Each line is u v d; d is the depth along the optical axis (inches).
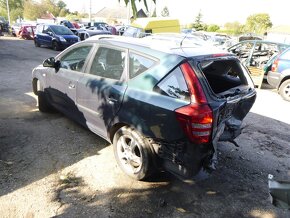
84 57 169.6
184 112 111.4
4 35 1152.2
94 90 152.2
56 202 119.3
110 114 143.1
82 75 165.8
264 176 152.9
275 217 121.5
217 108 114.2
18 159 148.0
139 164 134.8
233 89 144.0
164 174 144.3
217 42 749.9
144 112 124.8
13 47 690.2
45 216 111.3
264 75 384.5
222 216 119.4
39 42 724.7
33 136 175.3
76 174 139.7
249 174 153.6
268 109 285.7
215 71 164.7
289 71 326.0
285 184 71.7
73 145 167.6
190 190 134.3
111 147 167.9
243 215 121.1
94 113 156.1
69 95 177.0
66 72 179.9
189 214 118.6
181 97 116.4
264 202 130.4
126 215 115.0
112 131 146.7
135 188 132.3
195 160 114.1
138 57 136.0
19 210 113.2
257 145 192.7
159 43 144.0
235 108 141.1
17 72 381.4
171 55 125.1
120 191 129.5
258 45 445.4
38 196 121.9
